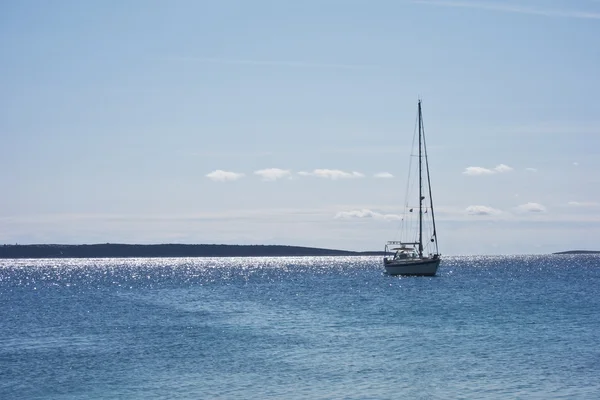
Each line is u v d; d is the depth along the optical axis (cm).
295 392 3881
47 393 3956
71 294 12100
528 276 17388
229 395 3838
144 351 5303
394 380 4150
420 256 13988
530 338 5719
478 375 4269
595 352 5019
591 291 11400
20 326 7038
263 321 7206
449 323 6800
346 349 5244
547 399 3688
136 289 13425
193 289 13225
